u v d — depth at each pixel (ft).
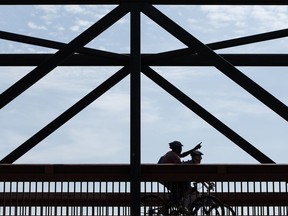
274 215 41.39
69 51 49.65
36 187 40.81
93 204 41.24
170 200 44.06
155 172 41.55
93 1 50.47
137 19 49.08
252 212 41.45
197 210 45.37
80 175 41.04
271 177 40.96
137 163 41.60
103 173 41.37
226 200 45.75
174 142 48.91
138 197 41.34
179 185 43.98
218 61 49.90
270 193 41.88
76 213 41.01
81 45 49.73
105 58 58.08
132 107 46.11
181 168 41.27
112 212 41.47
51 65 49.44
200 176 41.06
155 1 50.70
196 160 50.60
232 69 49.88
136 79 47.03
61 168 40.88
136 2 49.70
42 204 40.78
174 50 58.49
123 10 49.73
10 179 40.65
